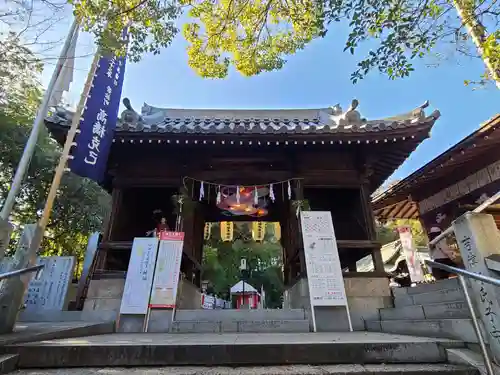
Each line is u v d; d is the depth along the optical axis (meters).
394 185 9.59
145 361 3.39
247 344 3.48
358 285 7.21
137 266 6.66
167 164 8.86
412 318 5.44
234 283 29.20
